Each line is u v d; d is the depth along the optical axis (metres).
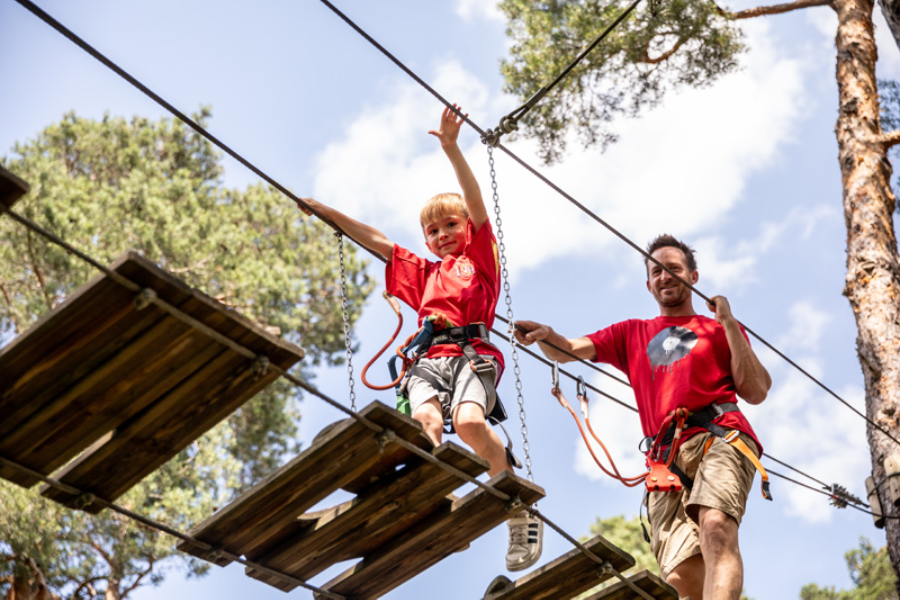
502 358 4.50
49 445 3.35
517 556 4.32
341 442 3.49
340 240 4.50
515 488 3.85
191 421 3.42
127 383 3.20
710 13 9.27
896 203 8.36
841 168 8.34
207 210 15.05
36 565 9.51
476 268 4.59
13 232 11.85
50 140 15.71
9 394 3.12
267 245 15.88
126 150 15.71
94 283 2.88
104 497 3.61
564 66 9.53
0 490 9.55
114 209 12.83
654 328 4.95
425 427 4.14
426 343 4.43
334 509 3.91
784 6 9.47
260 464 15.39
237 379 3.30
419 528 4.06
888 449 6.71
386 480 3.80
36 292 12.34
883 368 7.09
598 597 4.38
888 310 7.33
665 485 4.43
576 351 5.00
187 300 3.01
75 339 3.01
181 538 3.78
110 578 11.50
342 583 4.32
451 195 4.83
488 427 4.23
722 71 9.38
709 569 4.07
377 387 4.19
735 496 4.24
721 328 4.79
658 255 5.13
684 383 4.60
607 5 9.52
